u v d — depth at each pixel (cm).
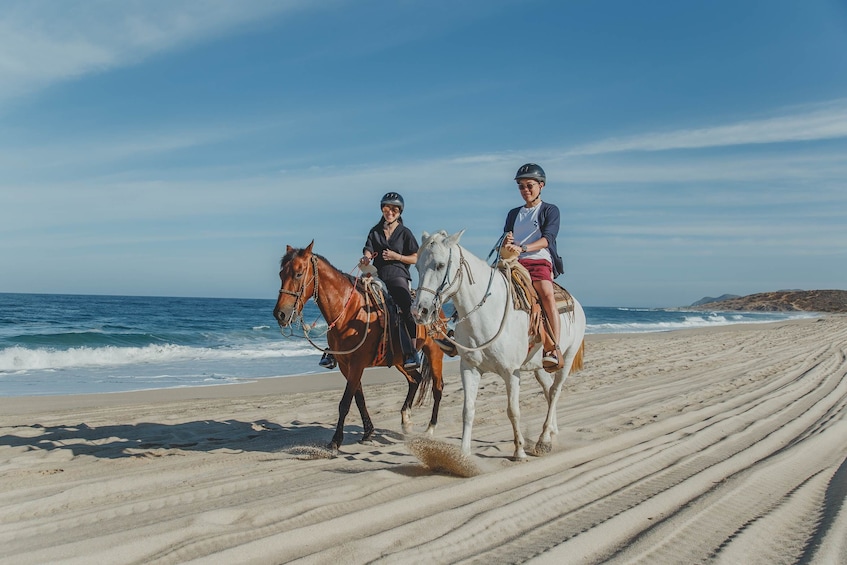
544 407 986
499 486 525
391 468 575
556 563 366
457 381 1347
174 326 3759
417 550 375
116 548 371
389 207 772
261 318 4828
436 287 538
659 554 382
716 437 743
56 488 524
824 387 1158
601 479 542
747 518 452
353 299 707
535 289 640
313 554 365
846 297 10606
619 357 1872
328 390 1281
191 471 581
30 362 1758
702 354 1942
